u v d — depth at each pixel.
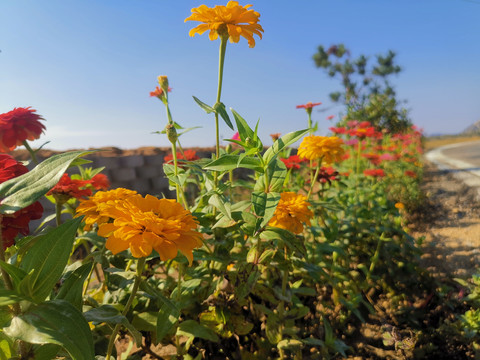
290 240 1.65
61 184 1.68
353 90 14.45
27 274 0.85
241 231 2.04
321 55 15.02
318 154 2.39
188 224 1.08
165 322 1.57
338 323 2.53
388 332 2.44
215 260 1.77
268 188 1.58
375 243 3.23
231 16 1.69
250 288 1.70
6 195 0.79
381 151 7.50
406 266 3.12
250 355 1.97
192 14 1.73
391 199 5.47
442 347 2.39
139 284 1.12
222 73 1.72
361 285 2.77
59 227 0.91
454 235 4.39
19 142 1.72
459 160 11.76
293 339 1.91
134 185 5.86
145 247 0.91
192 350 1.92
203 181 2.08
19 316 0.86
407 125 13.65
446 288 2.82
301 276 2.57
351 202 3.45
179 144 1.96
